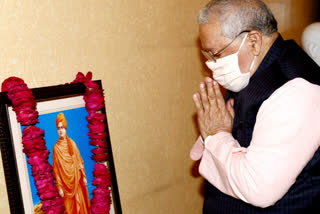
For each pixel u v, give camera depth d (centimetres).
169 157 154
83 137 107
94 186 110
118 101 128
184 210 165
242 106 108
